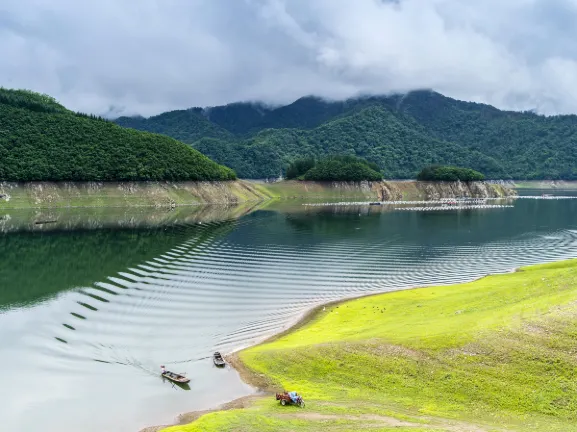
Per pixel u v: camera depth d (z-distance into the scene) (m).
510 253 99.31
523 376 34.06
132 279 75.62
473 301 53.22
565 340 36.47
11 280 74.00
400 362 38.06
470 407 32.22
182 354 46.41
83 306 61.53
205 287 71.31
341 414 31.67
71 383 40.00
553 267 78.94
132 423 33.41
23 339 50.00
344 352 40.88
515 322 40.75
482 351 37.41
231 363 43.12
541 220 162.00
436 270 83.06
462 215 180.00
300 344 45.41
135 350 47.50
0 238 114.88
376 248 104.44
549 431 28.34
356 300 64.06
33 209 189.12
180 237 118.44
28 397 37.50
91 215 172.50
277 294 67.88
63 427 32.88
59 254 95.06
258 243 110.25
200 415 34.03
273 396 36.50
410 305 57.47
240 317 58.03
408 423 29.67
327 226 142.38
